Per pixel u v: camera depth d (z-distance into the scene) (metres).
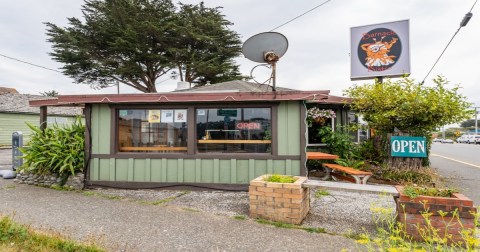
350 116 10.26
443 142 50.75
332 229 3.89
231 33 21.55
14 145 8.37
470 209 3.26
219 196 5.70
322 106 9.34
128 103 6.39
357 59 11.75
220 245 3.32
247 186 6.07
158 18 19.91
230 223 4.09
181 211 4.68
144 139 6.46
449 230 3.30
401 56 11.12
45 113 7.79
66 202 5.19
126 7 19.33
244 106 6.16
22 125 21.69
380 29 11.45
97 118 6.47
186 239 3.49
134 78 20.59
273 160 6.03
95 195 5.77
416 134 7.77
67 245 3.12
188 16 20.78
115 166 6.38
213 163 6.18
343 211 4.72
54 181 6.57
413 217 3.46
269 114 6.18
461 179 7.95
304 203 4.37
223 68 20.47
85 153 6.44
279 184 4.18
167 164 6.27
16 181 7.05
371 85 8.65
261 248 3.25
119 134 6.53
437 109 7.08
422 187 3.80
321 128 9.08
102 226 3.90
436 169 9.34
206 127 6.31
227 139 6.26
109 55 20.09
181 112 6.35
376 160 8.52
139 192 6.04
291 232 3.77
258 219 4.25
